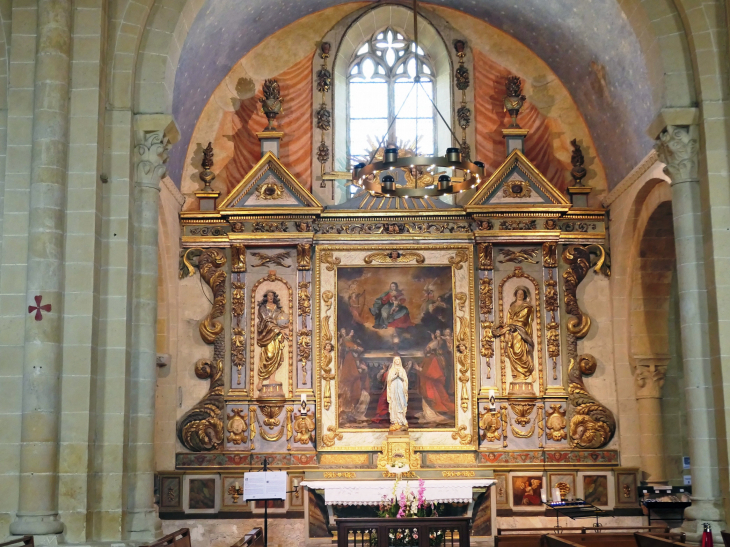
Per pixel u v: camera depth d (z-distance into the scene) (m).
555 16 22.09
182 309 22.97
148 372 16.44
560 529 18.97
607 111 22.58
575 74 23.34
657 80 18.02
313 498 20.97
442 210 23.17
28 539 13.59
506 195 23.30
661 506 20.66
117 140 16.53
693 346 16.97
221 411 22.47
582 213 23.48
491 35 24.55
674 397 22.98
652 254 22.59
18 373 15.37
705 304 17.05
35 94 15.90
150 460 16.27
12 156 15.97
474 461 22.39
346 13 24.56
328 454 22.33
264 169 23.28
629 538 16.44
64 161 15.85
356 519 16.94
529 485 22.25
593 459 22.55
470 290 23.02
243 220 23.06
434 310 23.00
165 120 16.77
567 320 23.06
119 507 15.51
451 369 22.78
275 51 24.25
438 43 24.69
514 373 22.72
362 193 23.58
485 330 22.80
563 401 22.61
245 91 24.11
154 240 16.78
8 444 15.16
